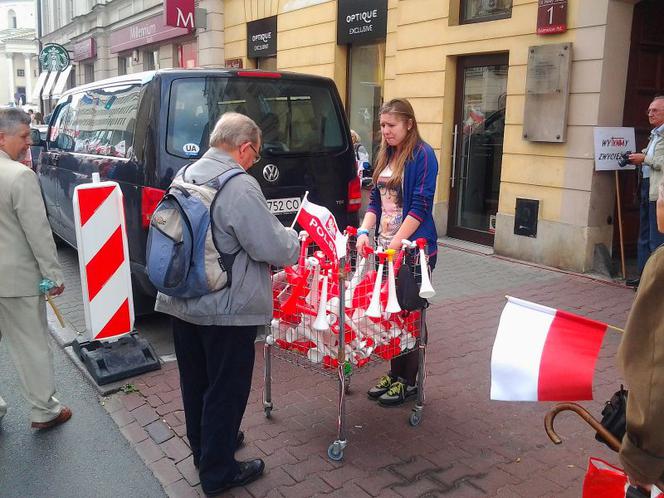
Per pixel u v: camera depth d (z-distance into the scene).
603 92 6.67
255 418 3.78
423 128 8.82
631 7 6.70
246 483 3.10
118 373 4.31
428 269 3.66
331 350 3.26
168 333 5.36
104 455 3.46
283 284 3.41
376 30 9.79
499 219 7.84
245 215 2.70
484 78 8.14
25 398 3.78
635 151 7.03
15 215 3.43
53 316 5.77
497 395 2.08
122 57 21.53
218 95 5.01
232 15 13.77
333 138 5.58
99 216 4.24
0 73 64.38
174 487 3.13
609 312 5.71
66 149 7.14
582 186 6.89
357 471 3.21
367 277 3.35
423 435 3.58
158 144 4.77
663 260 1.57
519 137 7.50
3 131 3.44
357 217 5.77
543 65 7.01
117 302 4.38
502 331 2.11
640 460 1.61
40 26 30.86
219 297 2.76
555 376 2.00
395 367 3.96
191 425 3.13
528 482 3.12
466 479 3.14
